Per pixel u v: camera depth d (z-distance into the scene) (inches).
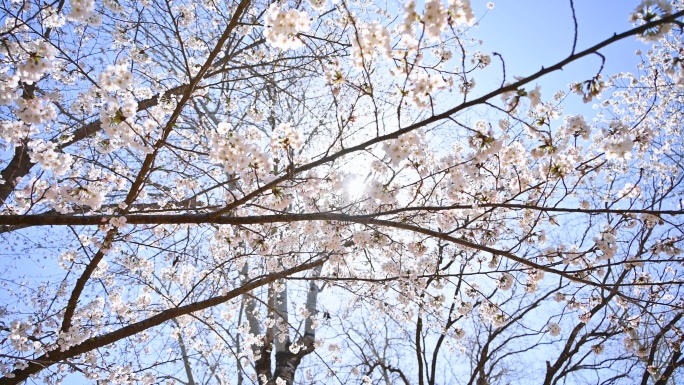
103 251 151.6
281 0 160.6
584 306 191.3
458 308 211.9
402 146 124.8
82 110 207.3
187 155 223.6
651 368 267.7
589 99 105.2
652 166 280.1
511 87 98.3
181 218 135.3
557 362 289.3
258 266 257.9
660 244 158.9
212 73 170.4
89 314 204.8
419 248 172.1
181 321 244.7
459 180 147.9
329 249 178.5
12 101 128.9
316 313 320.8
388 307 234.2
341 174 155.8
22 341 167.9
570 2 90.7
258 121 234.1
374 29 116.6
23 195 147.3
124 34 206.4
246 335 267.7
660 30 95.5
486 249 128.3
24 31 170.9
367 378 303.1
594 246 138.3
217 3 226.7
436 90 114.8
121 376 196.4
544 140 124.0
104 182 144.9
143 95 188.2
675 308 124.8
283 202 152.9
